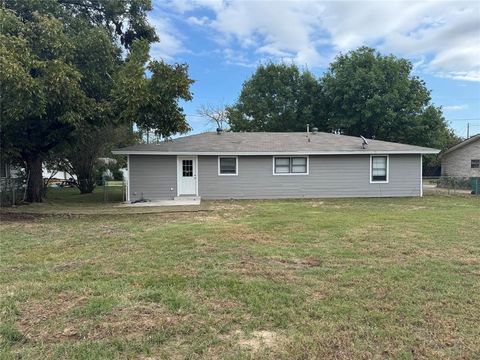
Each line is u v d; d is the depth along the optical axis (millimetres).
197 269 5250
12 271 5234
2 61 9562
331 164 18562
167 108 13461
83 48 13453
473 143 29094
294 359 2924
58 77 11062
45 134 14625
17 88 9930
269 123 37312
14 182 15836
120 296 4191
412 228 8508
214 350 3053
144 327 3447
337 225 8977
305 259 5781
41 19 11898
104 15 16953
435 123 32906
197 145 18297
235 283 4625
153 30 18328
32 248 6730
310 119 36219
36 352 3002
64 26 14055
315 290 4391
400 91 32312
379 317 3643
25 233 8320
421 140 32812
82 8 16500
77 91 12172
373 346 3109
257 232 8102
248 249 6457
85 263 5637
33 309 3836
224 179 18031
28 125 13180
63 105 12203
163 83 13047
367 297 4164
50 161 23312
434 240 7160
